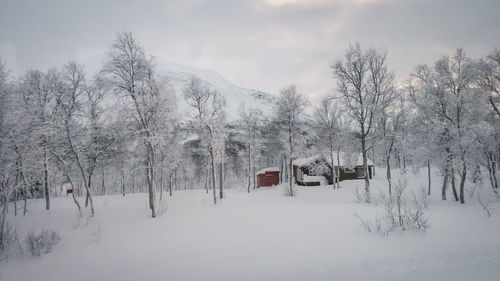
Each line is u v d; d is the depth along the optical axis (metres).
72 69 20.47
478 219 12.41
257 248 10.21
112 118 19.28
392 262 7.52
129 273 8.60
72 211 20.97
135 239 13.08
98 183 50.34
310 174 43.19
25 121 15.74
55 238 13.09
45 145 19.52
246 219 16.14
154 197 18.59
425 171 38.50
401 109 24.41
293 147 32.06
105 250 11.62
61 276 8.96
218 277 7.62
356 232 11.37
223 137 27.78
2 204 14.47
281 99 31.50
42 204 28.16
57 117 19.89
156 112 18.94
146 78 18.88
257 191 44.44
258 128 46.72
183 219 17.16
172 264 9.13
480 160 20.19
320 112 34.25
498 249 7.95
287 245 10.27
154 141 18.47
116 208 21.95
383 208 17.36
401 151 25.17
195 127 26.77
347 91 23.34
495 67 20.77
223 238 12.21
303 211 17.86
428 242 9.22
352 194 29.09
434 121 20.67
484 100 19.47
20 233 14.88
